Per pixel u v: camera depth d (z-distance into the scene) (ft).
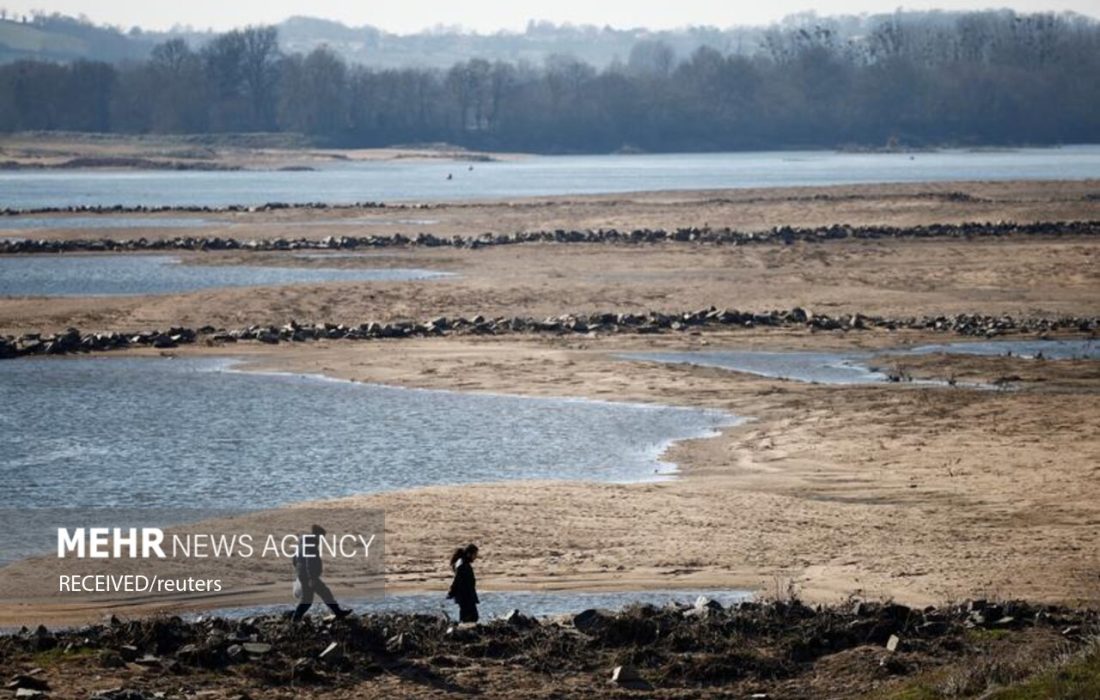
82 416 549.95
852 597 318.86
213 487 440.45
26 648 287.69
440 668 282.97
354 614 313.94
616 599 330.13
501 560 358.23
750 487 429.79
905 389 576.20
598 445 493.77
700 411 546.26
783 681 278.67
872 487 426.10
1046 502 405.18
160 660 280.51
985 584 336.49
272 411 556.92
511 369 633.61
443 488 427.33
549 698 269.03
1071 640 287.89
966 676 257.55
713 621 301.63
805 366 644.69
